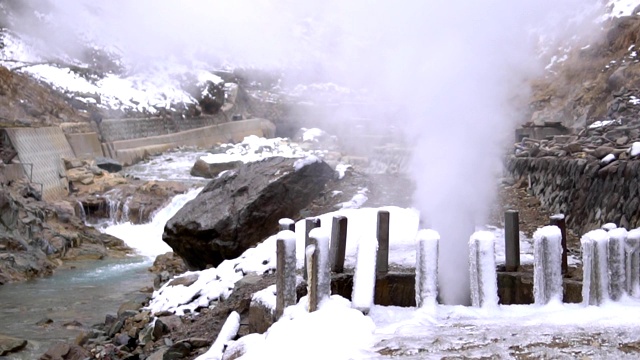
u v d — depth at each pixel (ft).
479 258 20.13
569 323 18.30
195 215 40.06
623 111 58.80
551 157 41.45
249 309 23.26
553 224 23.35
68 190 84.28
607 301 19.77
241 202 39.88
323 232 19.49
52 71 118.21
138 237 74.33
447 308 19.90
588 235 20.02
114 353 28.19
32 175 77.66
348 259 26.30
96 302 45.06
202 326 26.63
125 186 85.15
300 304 20.15
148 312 31.40
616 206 31.83
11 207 59.00
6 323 39.27
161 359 24.72
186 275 33.71
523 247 29.63
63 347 29.55
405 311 20.10
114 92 125.90
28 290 49.11
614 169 32.71
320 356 16.26
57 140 91.86
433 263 19.89
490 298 19.97
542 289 20.30
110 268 58.59
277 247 20.42
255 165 43.47
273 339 17.71
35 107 100.78
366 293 19.71
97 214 80.48
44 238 61.82
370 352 16.49
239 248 39.14
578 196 36.01
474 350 16.46
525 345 16.63
